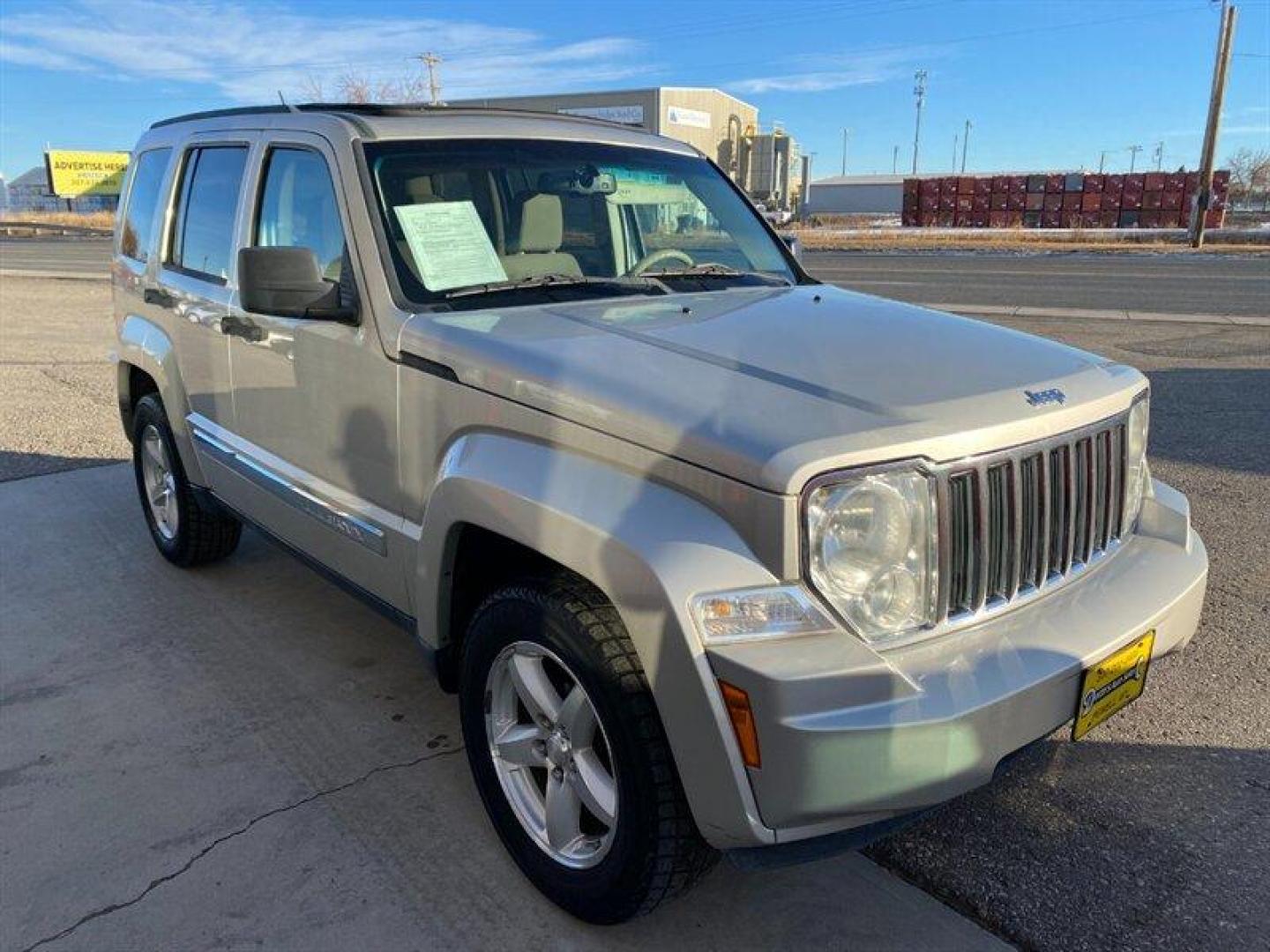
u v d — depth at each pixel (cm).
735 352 253
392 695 368
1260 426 711
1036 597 239
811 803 196
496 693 265
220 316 379
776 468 197
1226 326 1202
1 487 620
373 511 307
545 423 239
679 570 202
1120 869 269
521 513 234
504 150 345
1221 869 268
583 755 244
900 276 2002
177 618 433
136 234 486
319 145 331
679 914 256
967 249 3114
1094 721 238
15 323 1387
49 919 255
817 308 312
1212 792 301
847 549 204
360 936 249
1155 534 281
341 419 313
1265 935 244
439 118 347
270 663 392
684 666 201
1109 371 271
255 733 342
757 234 406
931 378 239
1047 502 236
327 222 323
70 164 6319
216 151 409
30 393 902
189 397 427
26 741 337
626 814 226
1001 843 280
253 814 298
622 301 312
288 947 246
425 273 299
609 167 368
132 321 479
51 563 496
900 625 212
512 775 269
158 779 316
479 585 284
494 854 280
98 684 376
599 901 242
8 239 4347
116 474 648
